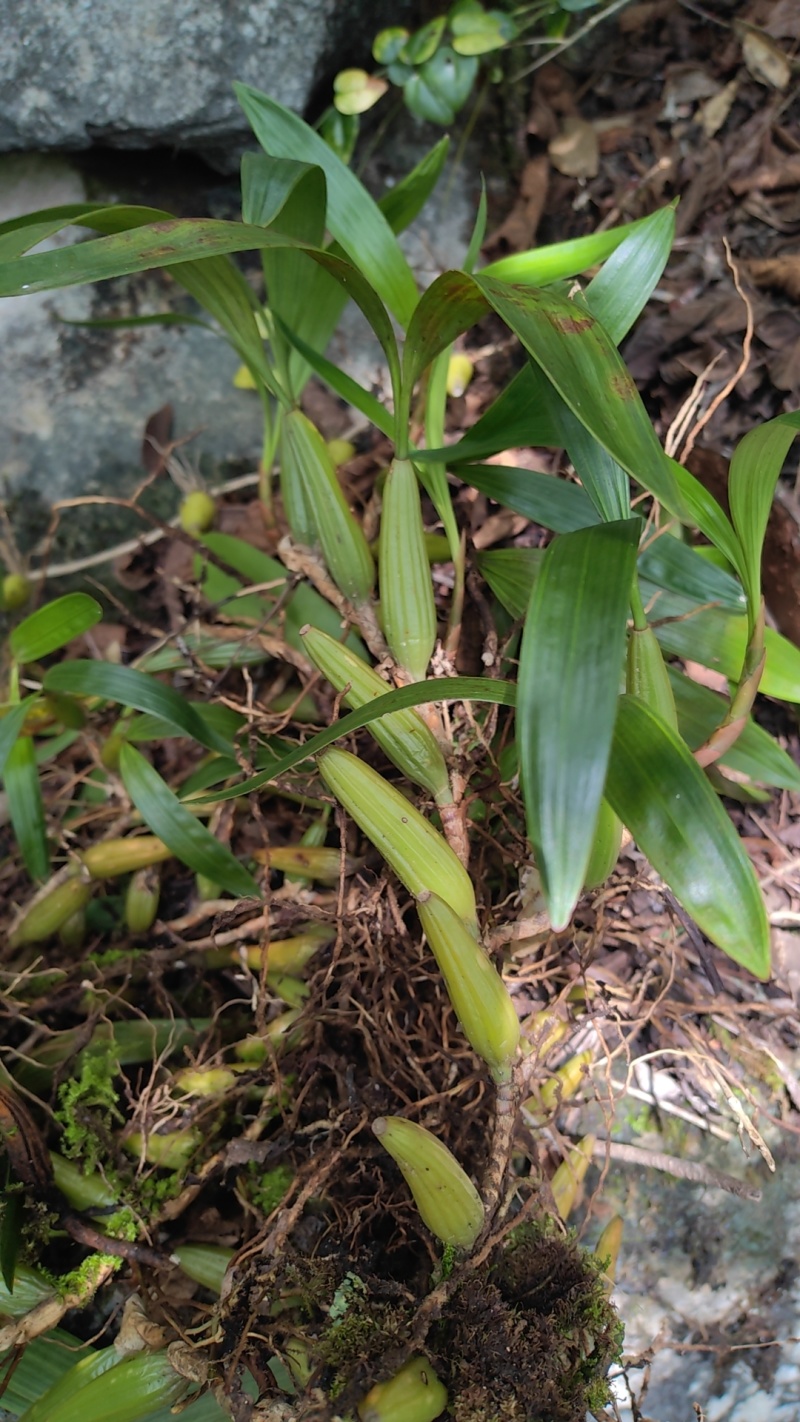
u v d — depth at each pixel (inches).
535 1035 10.6
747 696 8.5
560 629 6.4
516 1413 8.4
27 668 14.7
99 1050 11.1
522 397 10.3
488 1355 8.6
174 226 7.6
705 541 12.8
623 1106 11.6
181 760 14.0
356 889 11.2
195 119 15.4
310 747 7.3
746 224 14.5
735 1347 10.5
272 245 7.7
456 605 11.4
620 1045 10.9
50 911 11.6
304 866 11.4
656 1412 11.0
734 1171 11.4
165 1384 8.9
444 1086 10.1
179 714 10.3
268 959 11.2
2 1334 9.5
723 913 6.8
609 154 15.9
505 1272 9.3
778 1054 11.7
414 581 10.0
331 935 11.3
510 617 12.5
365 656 12.3
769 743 10.2
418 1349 8.5
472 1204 8.4
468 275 7.6
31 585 15.3
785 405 13.2
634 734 7.3
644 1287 11.1
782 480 12.6
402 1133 7.9
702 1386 11.1
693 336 13.6
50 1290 9.9
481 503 13.9
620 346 13.9
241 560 13.6
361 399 11.5
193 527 14.9
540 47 16.3
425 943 10.7
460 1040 10.5
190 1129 10.6
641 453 6.8
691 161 15.1
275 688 12.9
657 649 8.6
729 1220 11.3
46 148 16.1
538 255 11.4
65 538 15.7
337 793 8.3
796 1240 11.2
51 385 16.3
